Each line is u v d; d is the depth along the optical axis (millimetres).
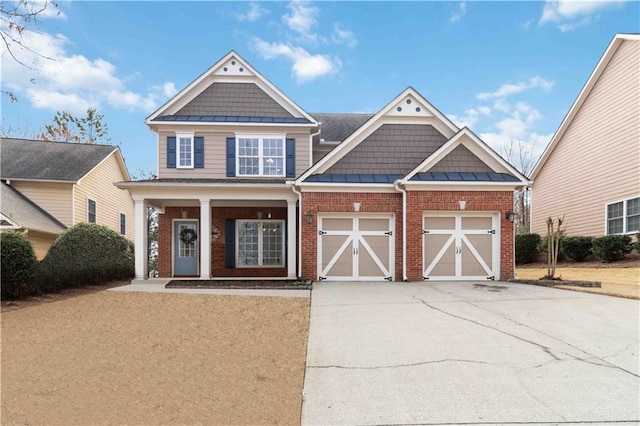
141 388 4539
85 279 11578
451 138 12805
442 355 5484
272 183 12844
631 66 16312
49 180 17203
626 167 16594
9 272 9109
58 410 4027
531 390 4398
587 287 10875
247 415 3914
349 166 13305
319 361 5340
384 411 3977
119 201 22734
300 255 12383
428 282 12023
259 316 7660
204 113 15234
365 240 12680
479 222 12578
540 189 23688
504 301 8922
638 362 5195
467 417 3840
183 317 7582
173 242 15383
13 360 5422
